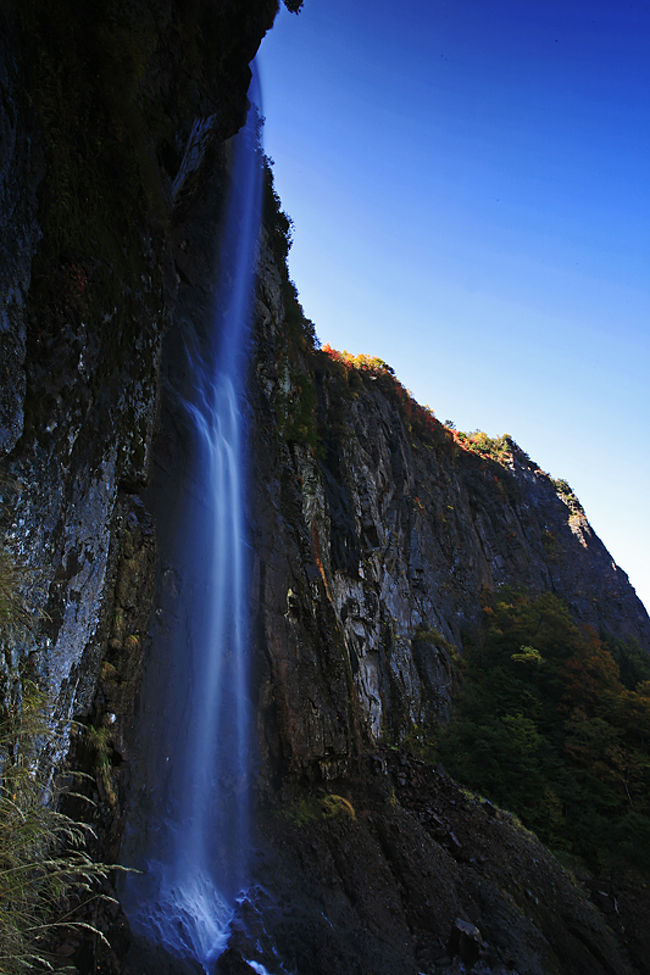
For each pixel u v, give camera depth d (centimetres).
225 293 1864
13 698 460
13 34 582
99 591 764
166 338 1384
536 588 5438
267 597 1470
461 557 4703
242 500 1527
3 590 452
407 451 4588
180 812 989
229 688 1236
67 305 643
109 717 788
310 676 1495
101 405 755
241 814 1130
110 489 800
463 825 1692
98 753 734
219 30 1225
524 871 1627
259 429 1773
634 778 2753
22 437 552
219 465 1455
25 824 394
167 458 1245
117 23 837
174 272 1178
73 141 711
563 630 4094
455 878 1403
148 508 1138
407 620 3384
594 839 2300
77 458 681
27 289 574
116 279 793
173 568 1166
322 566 2002
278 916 974
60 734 626
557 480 7569
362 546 2923
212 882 969
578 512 7200
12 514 529
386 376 4956
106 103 815
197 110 1171
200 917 888
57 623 629
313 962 935
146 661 1016
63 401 628
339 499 2634
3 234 529
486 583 4866
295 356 2500
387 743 2398
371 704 2350
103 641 799
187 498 1276
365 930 1083
